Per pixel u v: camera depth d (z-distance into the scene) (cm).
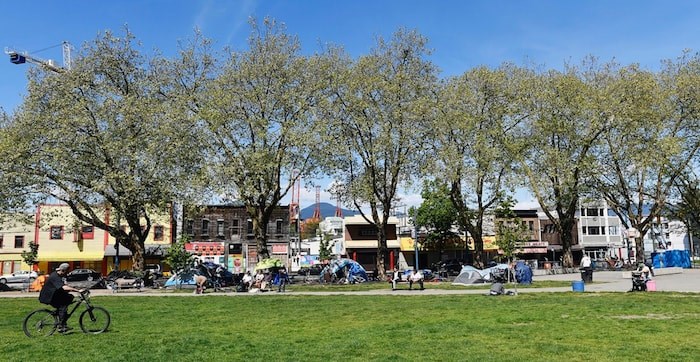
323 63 4050
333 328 1538
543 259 8150
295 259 8594
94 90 3800
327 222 13275
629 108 4284
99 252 6184
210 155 3791
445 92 4300
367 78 4066
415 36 4238
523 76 4572
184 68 4025
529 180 4497
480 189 4478
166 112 3766
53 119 3625
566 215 4747
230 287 3716
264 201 3928
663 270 4612
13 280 4947
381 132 4053
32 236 6062
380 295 2769
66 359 1098
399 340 1266
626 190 4722
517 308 1944
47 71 3878
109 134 3647
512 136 4456
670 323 1499
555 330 1395
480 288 3155
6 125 3775
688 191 5103
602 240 8875
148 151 3631
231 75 3878
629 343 1205
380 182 4284
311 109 3922
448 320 1641
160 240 6359
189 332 1490
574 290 2792
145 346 1238
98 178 3694
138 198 3650
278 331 1499
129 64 4012
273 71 3928
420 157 4262
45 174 3622
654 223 6944
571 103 4372
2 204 3594
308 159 3944
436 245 6706
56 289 1427
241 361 1062
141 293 3216
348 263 4219
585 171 4512
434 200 6338
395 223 7106
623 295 2414
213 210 6988
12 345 1259
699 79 4362
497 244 3594
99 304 2439
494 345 1191
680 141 4388
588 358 1053
